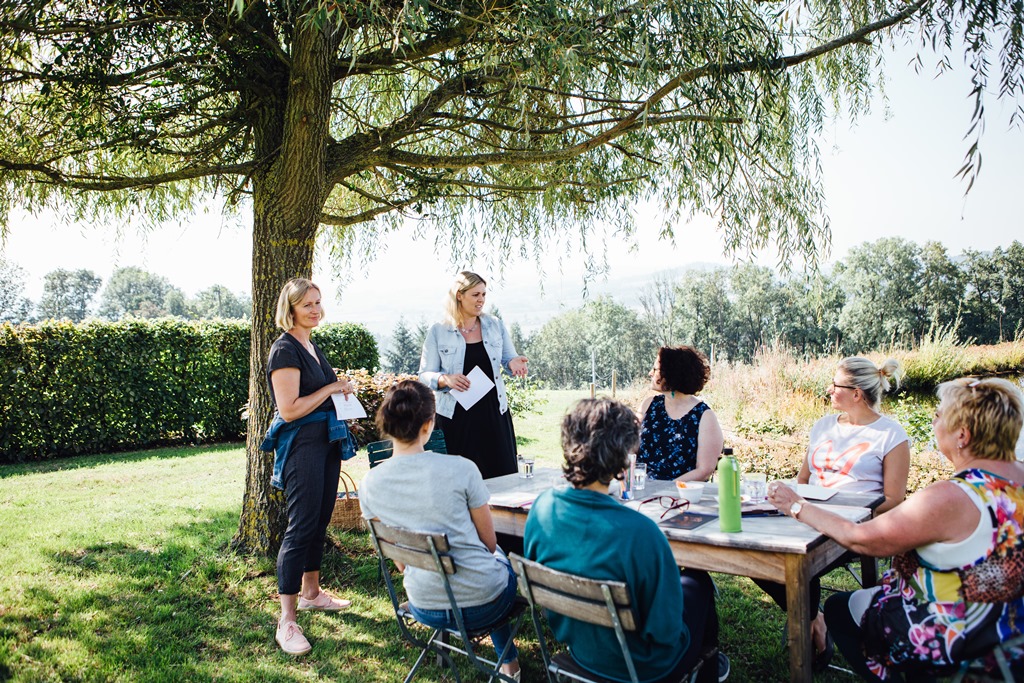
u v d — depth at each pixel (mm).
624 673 2062
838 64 4719
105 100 3939
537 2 3447
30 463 8820
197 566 4211
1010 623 1885
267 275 4246
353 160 4453
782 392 10711
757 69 3494
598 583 1881
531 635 3396
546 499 2150
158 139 4453
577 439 2061
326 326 12188
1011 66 2934
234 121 4605
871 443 3137
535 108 4449
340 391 3547
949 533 1911
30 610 3621
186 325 10320
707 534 2354
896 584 2158
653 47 3391
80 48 3715
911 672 2096
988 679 1896
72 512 5871
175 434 10414
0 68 3807
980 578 1883
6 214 4660
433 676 3010
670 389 3479
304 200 4191
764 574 2256
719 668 2803
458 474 2576
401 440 2609
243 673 3027
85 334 9406
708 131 3568
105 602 3754
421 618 2623
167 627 3459
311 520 3418
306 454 3445
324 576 4121
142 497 6523
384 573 2738
